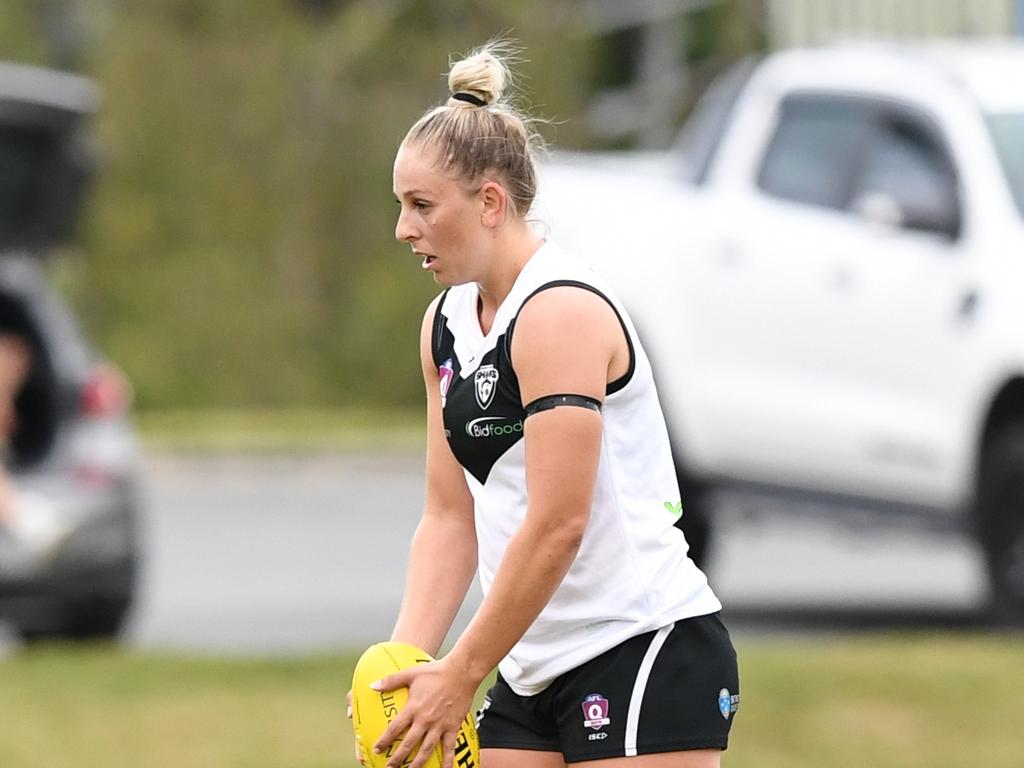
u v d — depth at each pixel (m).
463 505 16.45
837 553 49.22
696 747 15.31
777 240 37.12
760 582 44.12
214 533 53.88
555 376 14.61
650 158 43.72
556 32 94.00
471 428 15.12
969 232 35.00
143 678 29.72
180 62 90.81
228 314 90.75
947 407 34.72
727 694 15.47
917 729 26.94
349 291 93.44
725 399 37.38
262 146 92.00
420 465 73.25
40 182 36.25
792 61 39.25
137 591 35.62
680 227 38.41
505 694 16.08
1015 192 35.09
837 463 36.12
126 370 89.12
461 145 14.74
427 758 14.88
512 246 15.04
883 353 35.53
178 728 27.14
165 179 90.62
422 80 94.31
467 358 15.16
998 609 34.25
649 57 99.44
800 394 36.50
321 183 93.06
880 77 37.31
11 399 34.97
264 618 39.22
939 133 36.00
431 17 95.12
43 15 96.06
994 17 49.56
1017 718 27.22
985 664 29.42
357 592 42.88
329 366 92.69
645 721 15.21
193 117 90.69
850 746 26.45
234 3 92.88
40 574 34.06
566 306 14.70
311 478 70.56
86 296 90.12
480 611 14.80
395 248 93.88
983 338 34.22
